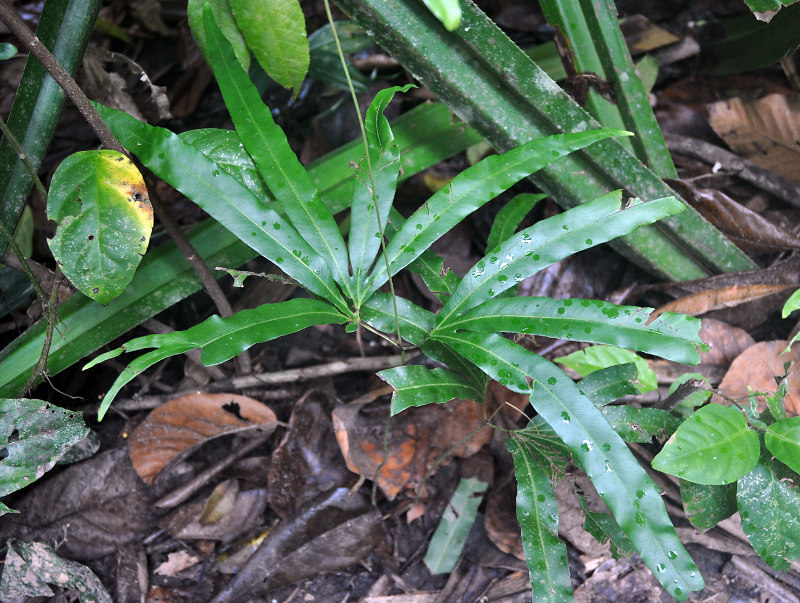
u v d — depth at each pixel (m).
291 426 0.69
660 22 0.87
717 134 0.82
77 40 0.57
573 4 0.67
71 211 0.53
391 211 0.62
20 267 0.64
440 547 0.67
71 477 0.68
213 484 0.69
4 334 0.75
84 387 0.73
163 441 0.69
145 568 0.66
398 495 0.69
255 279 0.78
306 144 0.83
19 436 0.59
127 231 0.54
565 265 0.76
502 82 0.62
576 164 0.67
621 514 0.50
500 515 0.66
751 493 0.56
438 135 0.71
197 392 0.71
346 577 0.67
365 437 0.68
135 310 0.65
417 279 0.77
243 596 0.65
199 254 0.65
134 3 0.88
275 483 0.67
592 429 0.50
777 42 0.77
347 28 0.78
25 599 0.64
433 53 0.61
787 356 0.68
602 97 0.70
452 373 0.55
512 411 0.69
